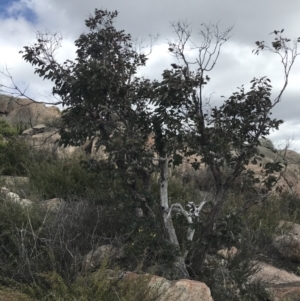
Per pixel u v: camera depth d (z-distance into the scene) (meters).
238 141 6.37
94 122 6.68
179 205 6.49
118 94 6.71
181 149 6.43
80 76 6.51
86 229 6.72
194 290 5.32
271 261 8.14
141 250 5.98
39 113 18.06
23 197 8.41
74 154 11.41
